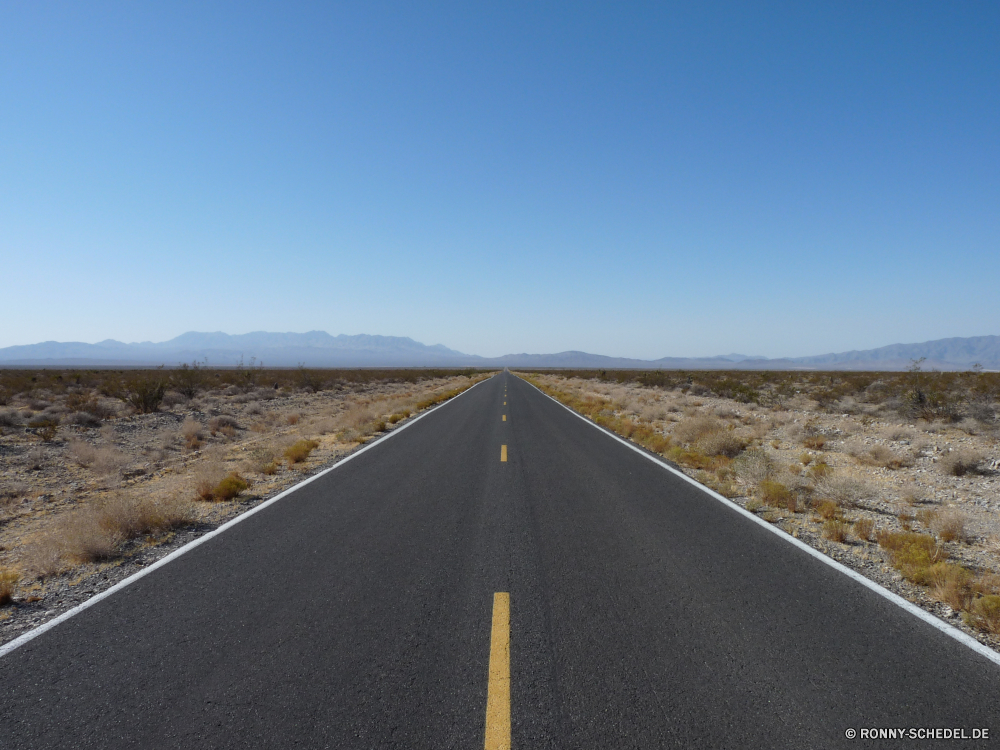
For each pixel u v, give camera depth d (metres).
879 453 11.98
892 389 28.69
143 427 19.34
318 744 2.91
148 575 5.45
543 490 9.00
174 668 3.70
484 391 40.78
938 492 9.21
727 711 3.19
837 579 5.26
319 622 4.35
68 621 4.45
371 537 6.58
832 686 3.45
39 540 6.93
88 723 3.13
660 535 6.61
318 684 3.47
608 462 11.59
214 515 7.76
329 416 23.48
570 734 2.97
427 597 4.82
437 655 3.81
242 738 2.97
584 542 6.34
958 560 5.92
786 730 3.02
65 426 18.20
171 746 2.92
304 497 8.70
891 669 3.66
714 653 3.85
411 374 78.56
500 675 3.55
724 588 5.02
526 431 16.84
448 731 3.00
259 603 4.73
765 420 19.08
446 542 6.36
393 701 3.28
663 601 4.73
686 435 14.79
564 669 3.63
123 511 6.85
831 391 29.84
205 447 15.67
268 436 17.59
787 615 4.47
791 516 7.54
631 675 3.56
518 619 4.37
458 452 12.93
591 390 41.94
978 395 23.59
